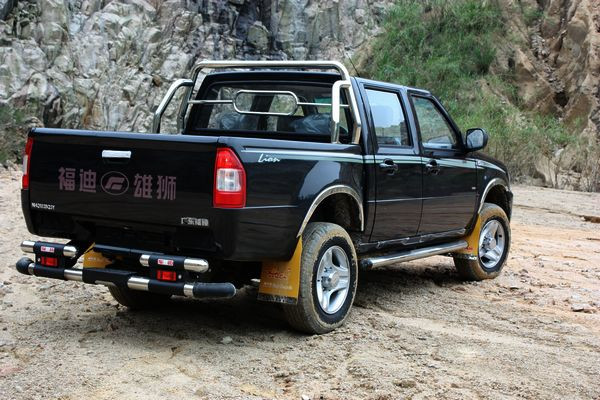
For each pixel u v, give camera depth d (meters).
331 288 5.51
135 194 4.94
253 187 4.80
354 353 5.04
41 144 5.27
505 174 8.13
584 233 11.80
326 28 31.44
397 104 6.55
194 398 4.18
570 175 21.20
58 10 24.73
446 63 25.02
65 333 5.32
